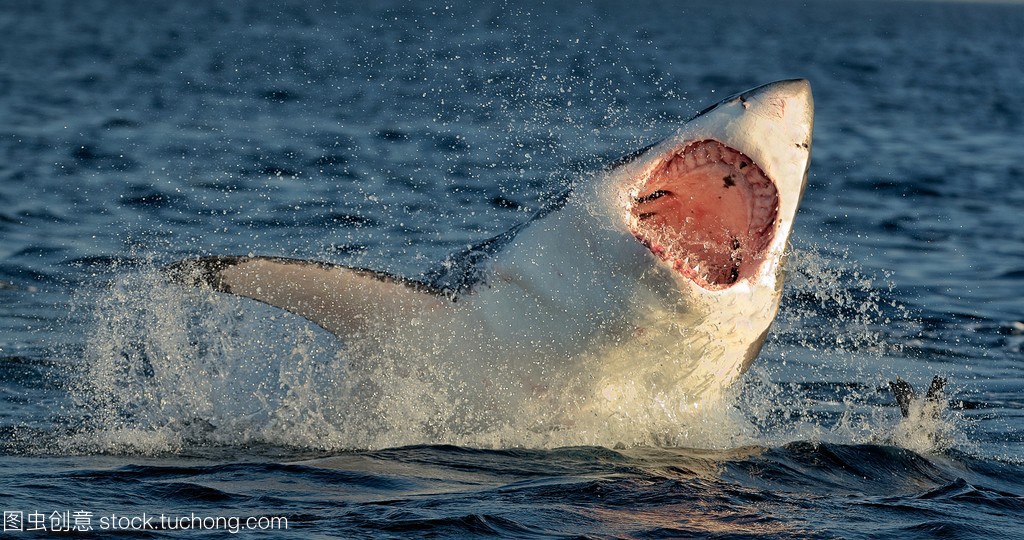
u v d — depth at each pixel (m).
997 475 24.80
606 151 87.31
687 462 23.47
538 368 23.91
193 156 79.06
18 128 88.19
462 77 162.50
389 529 18.38
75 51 187.88
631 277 22.19
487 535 18.22
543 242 23.45
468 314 24.28
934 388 27.94
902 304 46.56
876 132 116.00
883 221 66.06
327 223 57.75
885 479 23.58
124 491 20.50
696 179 22.62
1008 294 49.16
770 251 22.50
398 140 93.69
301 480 21.55
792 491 21.95
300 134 95.00
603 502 20.33
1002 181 85.19
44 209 57.94
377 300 24.48
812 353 38.72
